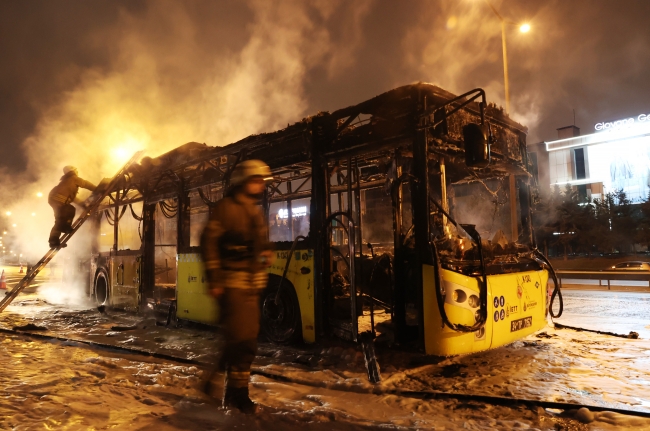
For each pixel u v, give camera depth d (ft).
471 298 16.38
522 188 22.70
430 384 14.62
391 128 17.99
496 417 11.81
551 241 157.79
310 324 19.72
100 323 29.84
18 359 18.74
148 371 16.57
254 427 10.82
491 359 17.79
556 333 23.40
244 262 11.90
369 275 22.29
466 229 16.63
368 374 15.03
